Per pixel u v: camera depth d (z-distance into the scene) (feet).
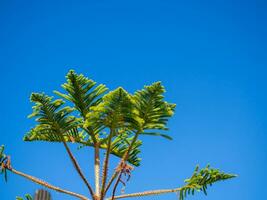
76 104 18.92
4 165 17.31
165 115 17.01
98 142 19.66
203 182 17.81
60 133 18.17
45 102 17.70
